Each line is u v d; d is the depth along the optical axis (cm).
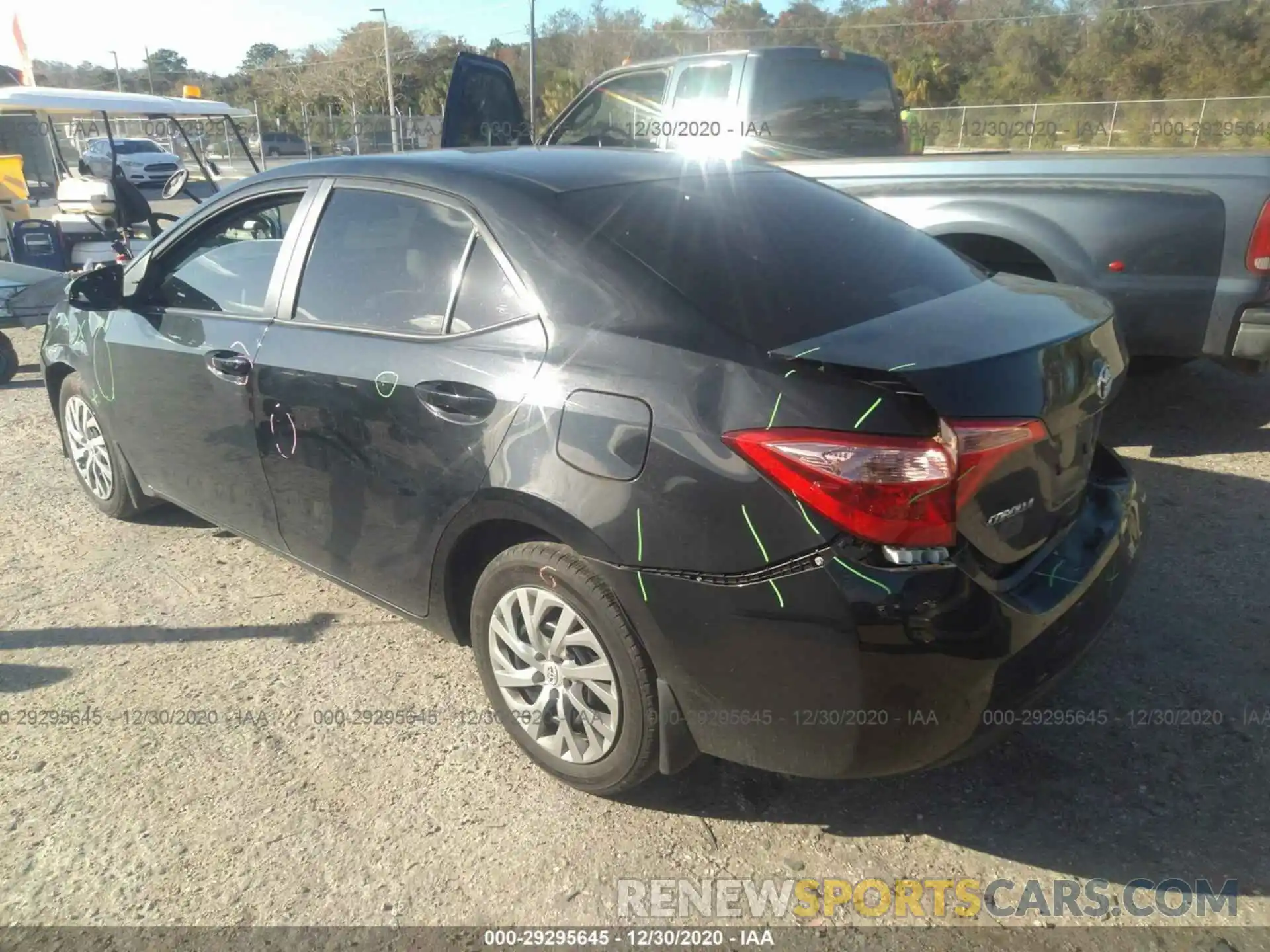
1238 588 381
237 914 253
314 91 5141
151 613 400
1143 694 324
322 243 345
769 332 249
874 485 222
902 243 325
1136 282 477
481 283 294
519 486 268
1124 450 521
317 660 365
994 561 242
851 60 685
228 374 363
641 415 248
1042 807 280
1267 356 461
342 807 289
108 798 295
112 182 988
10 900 259
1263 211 446
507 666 295
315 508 344
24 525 487
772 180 351
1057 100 3978
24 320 763
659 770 269
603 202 298
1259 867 257
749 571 234
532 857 269
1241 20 3656
